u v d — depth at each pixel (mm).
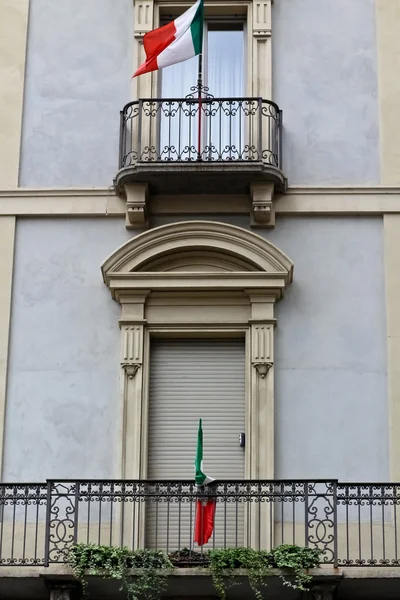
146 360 20469
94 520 19797
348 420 20141
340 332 20531
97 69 21875
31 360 20531
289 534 19578
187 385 20562
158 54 20922
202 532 18750
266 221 20875
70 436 20172
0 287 20844
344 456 19969
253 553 18344
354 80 21688
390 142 21344
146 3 22094
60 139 21531
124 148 21172
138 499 19406
